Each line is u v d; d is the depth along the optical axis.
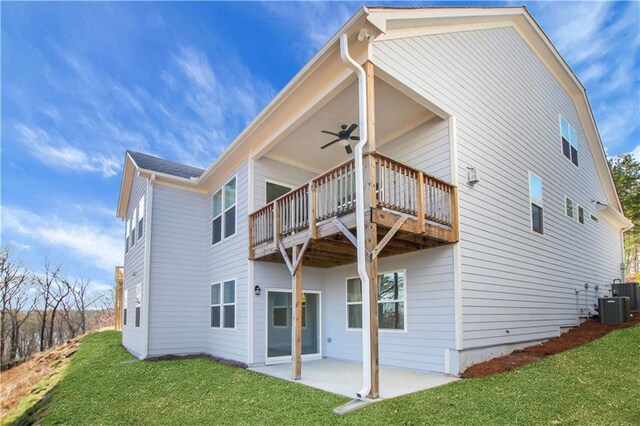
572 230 11.30
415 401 5.03
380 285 8.16
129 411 5.82
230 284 9.67
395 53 6.55
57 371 10.60
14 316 26.12
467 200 7.37
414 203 6.51
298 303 6.94
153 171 10.64
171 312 10.48
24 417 7.05
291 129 7.94
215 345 10.08
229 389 6.43
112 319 33.06
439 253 7.11
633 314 10.84
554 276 9.83
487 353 7.09
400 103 7.38
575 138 12.68
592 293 11.95
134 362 9.53
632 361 6.62
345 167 6.13
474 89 8.17
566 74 11.88
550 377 5.96
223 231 10.34
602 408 4.76
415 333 7.29
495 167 8.32
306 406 5.13
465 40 8.20
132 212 13.51
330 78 6.61
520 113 9.62
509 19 9.53
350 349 8.94
